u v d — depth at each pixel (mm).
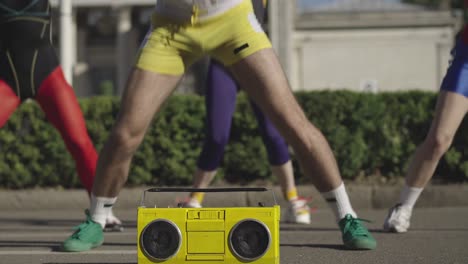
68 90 4895
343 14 26953
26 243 5172
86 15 31797
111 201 4492
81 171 4996
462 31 5059
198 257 3145
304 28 26484
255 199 8047
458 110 5086
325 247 4699
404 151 8656
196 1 3773
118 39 28531
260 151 8602
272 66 3855
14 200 8305
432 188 8125
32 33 4672
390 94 8703
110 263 4152
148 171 8742
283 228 6078
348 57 26453
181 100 8758
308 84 26375
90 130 8672
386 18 26438
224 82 5984
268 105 3916
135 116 3900
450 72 5086
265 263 3127
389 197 8109
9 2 4629
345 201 4414
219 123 6008
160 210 3182
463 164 8500
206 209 3168
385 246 4695
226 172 8719
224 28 3814
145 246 3160
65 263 4160
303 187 8289
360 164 8641
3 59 4668
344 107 8602
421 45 26375
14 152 8727
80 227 4605
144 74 3877
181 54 3900
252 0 4840
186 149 8734
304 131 4027
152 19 3967
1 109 4641
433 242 4906
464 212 7375
